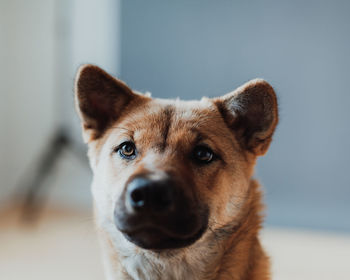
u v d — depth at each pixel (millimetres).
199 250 444
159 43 1133
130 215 385
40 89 1221
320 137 1095
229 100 482
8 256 779
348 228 1055
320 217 1073
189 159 441
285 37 1090
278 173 1115
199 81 1132
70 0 1146
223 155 457
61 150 1062
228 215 453
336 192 1095
